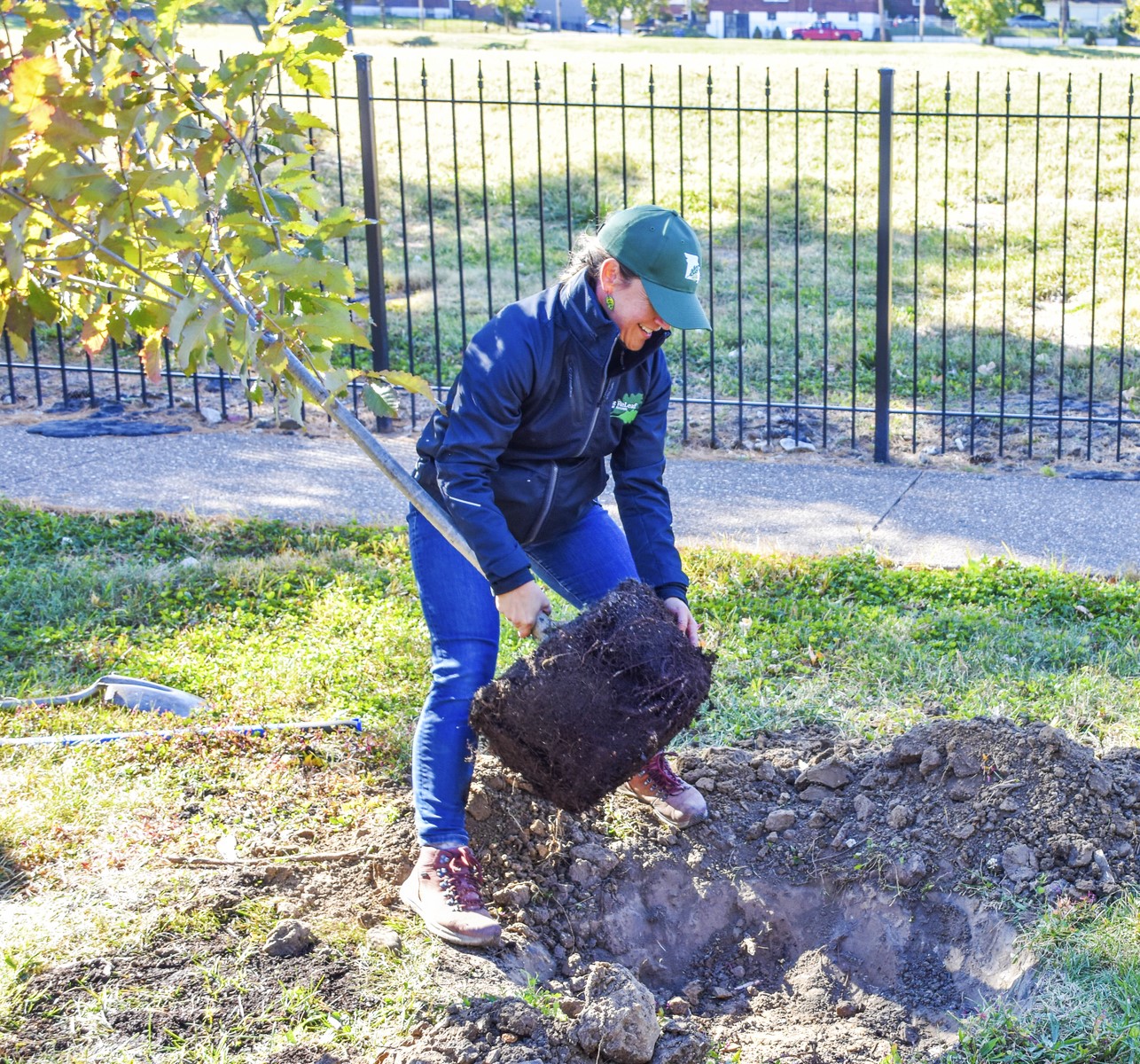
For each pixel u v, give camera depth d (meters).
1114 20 60.09
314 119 3.35
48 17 2.86
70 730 4.39
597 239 3.17
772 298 10.81
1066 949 3.18
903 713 4.55
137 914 3.31
